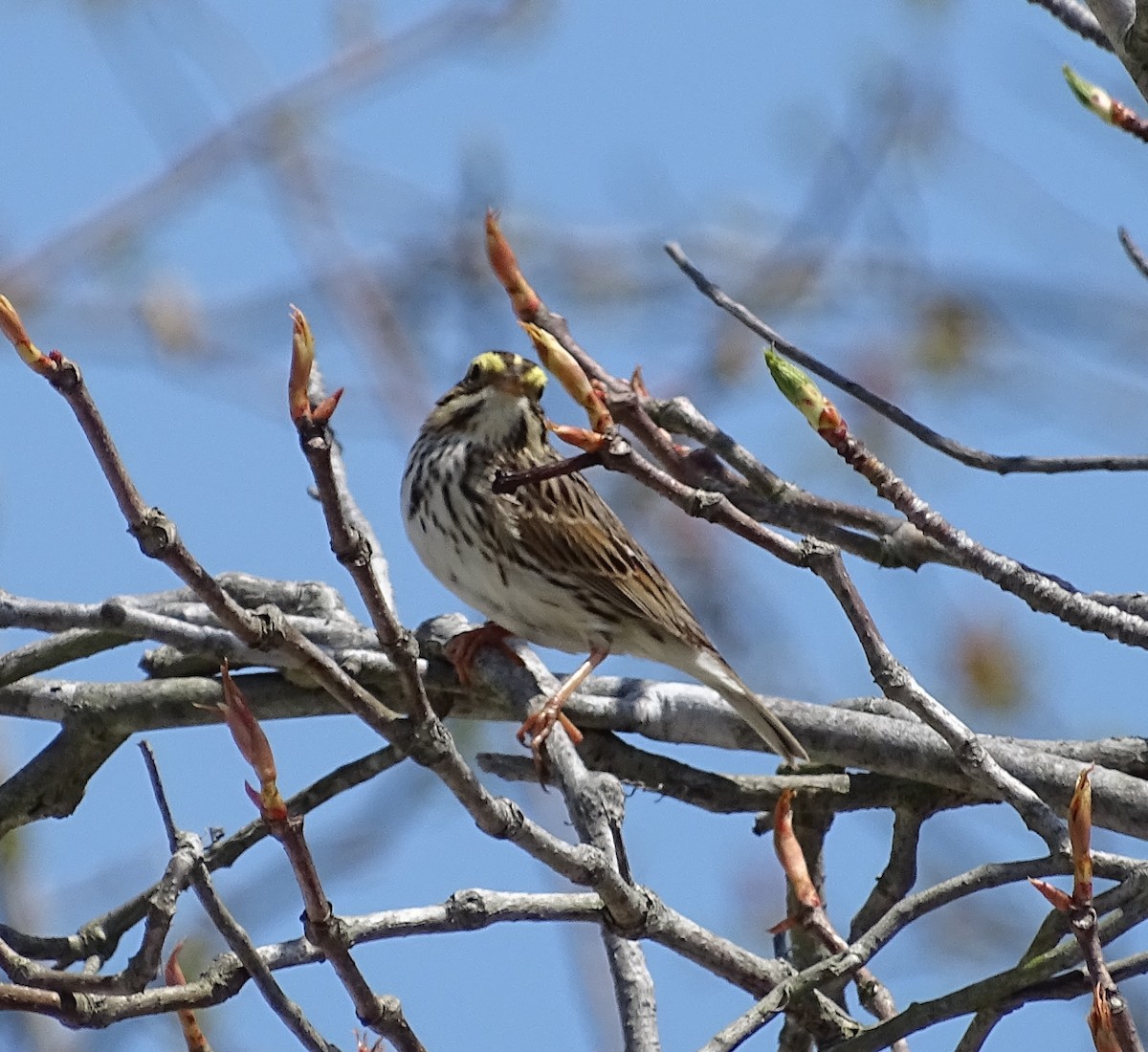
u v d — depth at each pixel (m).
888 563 10.94
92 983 7.69
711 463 10.87
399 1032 7.30
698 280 10.70
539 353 7.29
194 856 7.59
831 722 10.77
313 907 7.00
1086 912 6.83
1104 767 10.95
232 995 7.86
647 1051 8.73
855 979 9.38
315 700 10.91
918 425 10.42
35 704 11.06
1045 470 10.28
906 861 11.05
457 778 7.25
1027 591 8.30
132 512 6.51
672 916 8.81
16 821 11.16
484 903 8.24
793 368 7.80
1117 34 9.20
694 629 12.07
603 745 10.99
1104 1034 6.63
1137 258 10.54
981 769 8.17
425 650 11.38
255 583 11.32
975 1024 8.52
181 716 10.88
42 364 6.29
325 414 6.48
